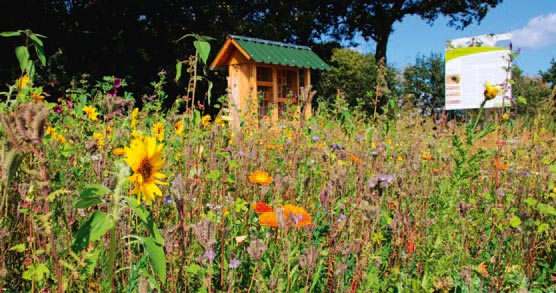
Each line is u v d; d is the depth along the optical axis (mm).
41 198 1303
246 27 23375
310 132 4742
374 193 2135
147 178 1396
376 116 5691
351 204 2432
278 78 14336
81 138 3502
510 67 4707
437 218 2920
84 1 19625
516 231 2764
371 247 2195
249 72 13516
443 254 2564
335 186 2609
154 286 1558
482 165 4457
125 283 1940
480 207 3213
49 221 1344
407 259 2477
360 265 2035
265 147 4527
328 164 3479
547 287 2523
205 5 22469
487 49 10836
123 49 19859
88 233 1255
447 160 3953
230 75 14047
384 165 3088
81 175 2752
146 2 20469
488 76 10914
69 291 1743
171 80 20000
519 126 6887
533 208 2984
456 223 2945
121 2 19953
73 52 18891
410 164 3254
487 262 2611
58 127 4027
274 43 14562
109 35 19750
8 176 1187
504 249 2605
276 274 1949
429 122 6230
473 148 5020
